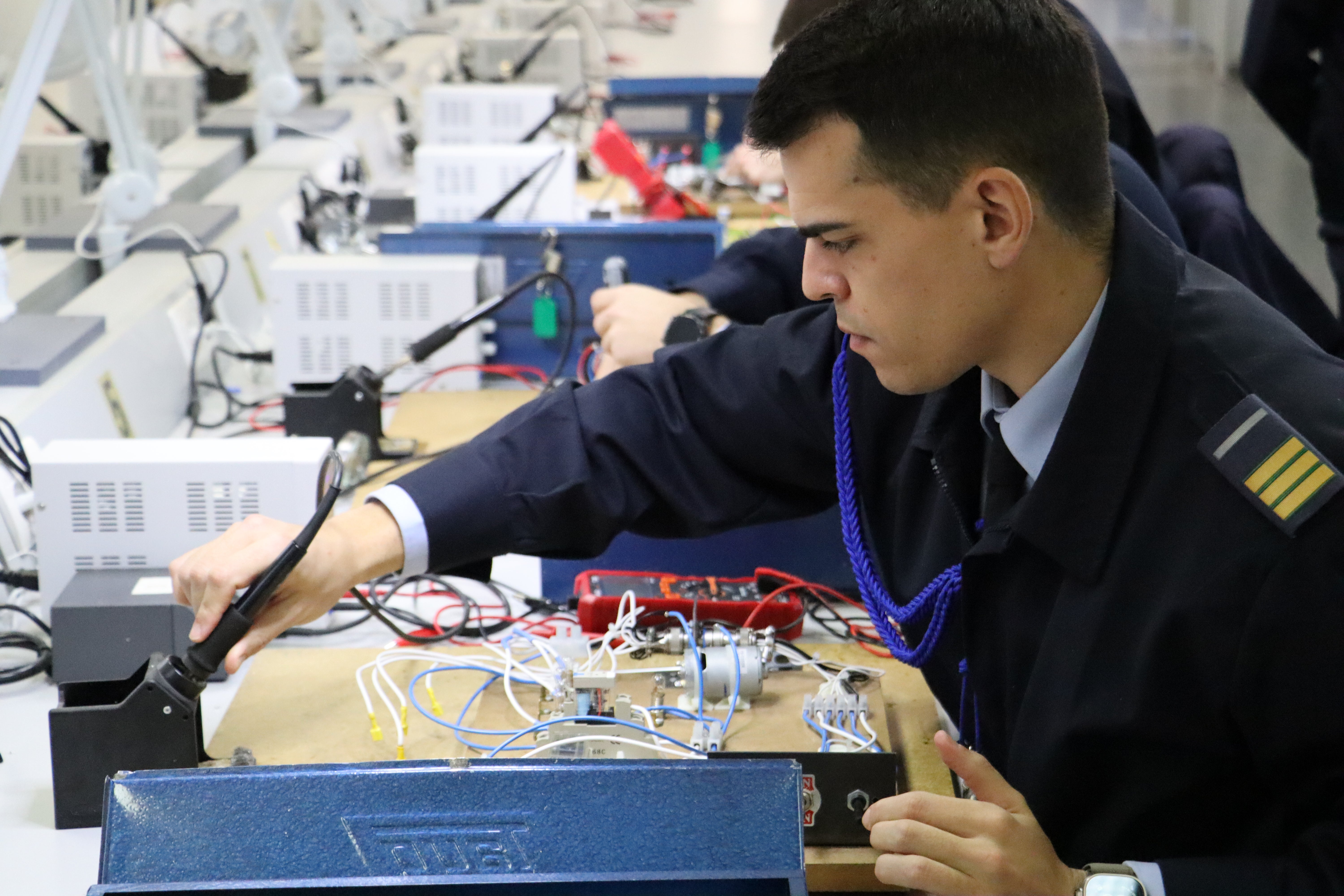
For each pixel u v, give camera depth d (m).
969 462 1.17
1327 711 0.92
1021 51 0.92
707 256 2.33
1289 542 0.92
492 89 3.44
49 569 1.50
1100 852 1.06
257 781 0.74
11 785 1.27
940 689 1.29
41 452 1.57
